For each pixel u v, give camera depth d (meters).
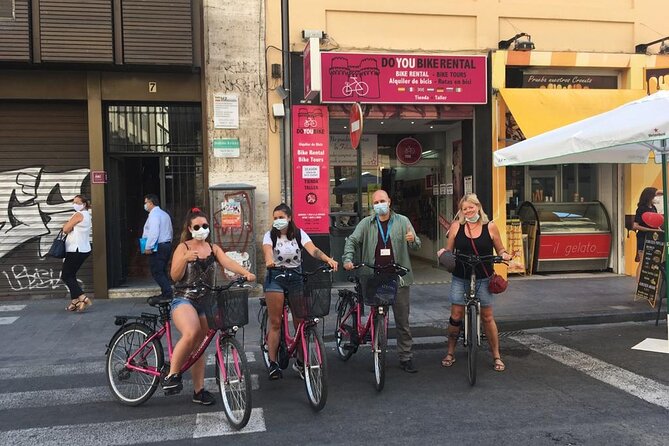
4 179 9.50
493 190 10.61
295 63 9.89
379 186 11.99
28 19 8.70
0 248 9.51
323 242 10.02
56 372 5.91
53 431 4.30
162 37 9.04
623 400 4.82
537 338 7.11
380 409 4.71
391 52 10.17
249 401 4.19
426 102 10.20
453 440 4.03
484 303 5.73
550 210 11.77
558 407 4.68
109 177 9.85
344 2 10.06
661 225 8.27
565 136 6.56
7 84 9.19
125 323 5.02
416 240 5.73
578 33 11.05
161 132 9.99
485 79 10.40
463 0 10.49
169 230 8.84
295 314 4.79
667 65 11.20
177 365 4.50
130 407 4.84
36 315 8.35
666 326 7.64
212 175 9.70
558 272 11.55
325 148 10.00
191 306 4.59
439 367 6.01
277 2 9.84
